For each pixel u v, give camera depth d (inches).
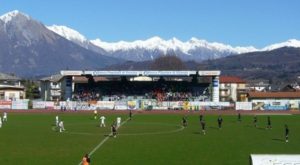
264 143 2815.0
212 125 4003.4
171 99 6471.5
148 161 2158.0
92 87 6796.3
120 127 3814.0
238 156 2310.5
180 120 4495.6
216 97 6314.0
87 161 1929.1
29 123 4092.0
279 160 1368.1
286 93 7347.4
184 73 6294.3
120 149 2551.7
